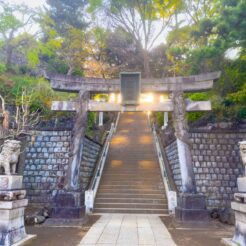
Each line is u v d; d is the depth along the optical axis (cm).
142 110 983
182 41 2091
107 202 1127
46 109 1368
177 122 959
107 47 2706
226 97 1302
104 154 1568
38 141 1206
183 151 935
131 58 2852
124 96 971
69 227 800
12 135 1013
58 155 1190
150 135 2075
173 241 643
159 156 1523
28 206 1111
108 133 2056
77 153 946
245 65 1273
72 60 2300
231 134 1162
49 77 996
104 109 988
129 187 1233
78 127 970
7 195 567
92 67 2552
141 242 627
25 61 2275
